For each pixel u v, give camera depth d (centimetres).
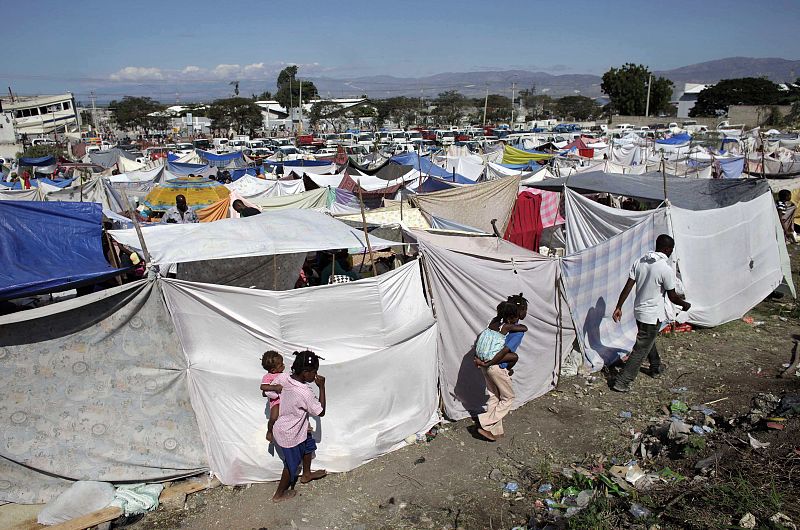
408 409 672
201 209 1330
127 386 562
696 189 1266
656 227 965
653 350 833
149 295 558
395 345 646
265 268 762
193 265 717
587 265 859
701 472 564
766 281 1142
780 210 1695
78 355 545
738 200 1184
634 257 934
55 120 8669
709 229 1028
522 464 627
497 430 675
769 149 3447
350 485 589
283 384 552
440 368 711
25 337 526
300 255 782
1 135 5997
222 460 583
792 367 823
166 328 569
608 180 1341
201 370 578
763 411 685
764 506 487
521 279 772
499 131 7506
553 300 820
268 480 589
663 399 767
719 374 837
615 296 915
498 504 559
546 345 809
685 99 10425
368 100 10538
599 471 598
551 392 805
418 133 7419
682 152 3212
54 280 566
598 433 688
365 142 6425
